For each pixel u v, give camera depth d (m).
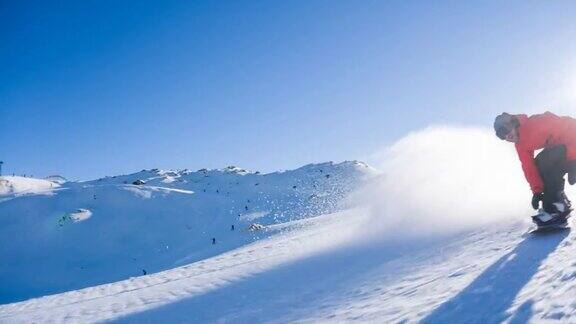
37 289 67.81
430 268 5.77
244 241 56.62
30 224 94.44
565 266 3.48
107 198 108.56
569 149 4.77
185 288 10.85
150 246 84.19
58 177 185.12
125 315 8.72
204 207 105.00
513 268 4.03
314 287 7.30
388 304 4.54
